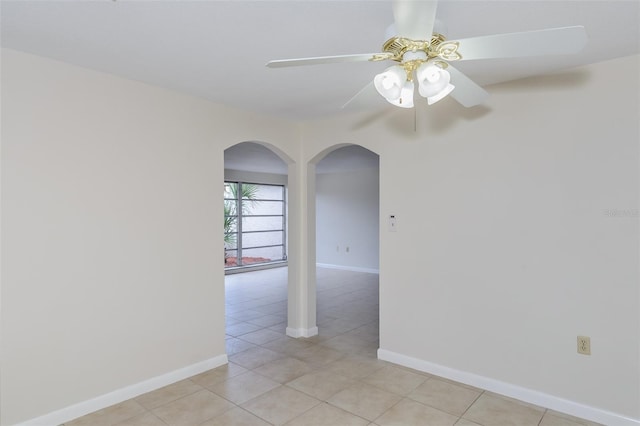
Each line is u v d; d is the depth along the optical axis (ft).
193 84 9.07
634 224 7.45
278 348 12.10
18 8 5.63
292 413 8.16
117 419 7.92
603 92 7.72
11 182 7.22
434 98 5.49
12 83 7.21
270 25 6.14
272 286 22.77
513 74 8.38
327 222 30.42
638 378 7.43
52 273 7.70
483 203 9.21
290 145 12.76
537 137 8.48
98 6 5.58
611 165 7.66
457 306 9.63
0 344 7.10
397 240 10.71
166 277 9.50
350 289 21.52
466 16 5.85
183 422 7.82
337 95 9.83
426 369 10.17
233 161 22.22
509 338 8.87
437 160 9.94
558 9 5.66
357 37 6.59
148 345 9.15
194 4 5.50
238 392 9.11
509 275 8.86
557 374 8.27
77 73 8.00
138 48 7.08
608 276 7.71
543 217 8.42
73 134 7.97
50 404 7.65
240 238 28.55
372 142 11.23
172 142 9.61
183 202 9.85
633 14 5.81
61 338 7.80
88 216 8.18
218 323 10.66
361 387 9.35
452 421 7.84
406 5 4.08
